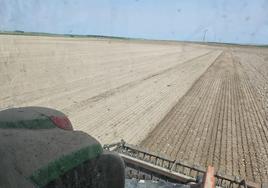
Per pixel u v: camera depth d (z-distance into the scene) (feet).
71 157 5.74
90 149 6.14
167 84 83.10
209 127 47.09
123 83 77.92
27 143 5.85
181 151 36.70
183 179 15.16
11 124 6.91
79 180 5.95
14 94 53.67
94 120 45.44
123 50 174.50
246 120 52.65
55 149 5.78
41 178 5.29
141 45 239.50
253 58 206.18
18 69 74.43
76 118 45.55
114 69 100.48
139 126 44.73
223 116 54.24
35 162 5.40
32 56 95.61
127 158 16.40
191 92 74.43
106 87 70.03
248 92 79.61
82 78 77.61
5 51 94.73
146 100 61.57
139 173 16.12
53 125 7.29
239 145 40.16
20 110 7.80
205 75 107.86
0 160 5.30
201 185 9.99
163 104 59.77
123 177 7.01
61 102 53.11
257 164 34.45
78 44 164.35
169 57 167.63
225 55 217.77
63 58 104.88
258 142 41.83
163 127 45.27
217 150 37.86
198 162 33.86
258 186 14.88
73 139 6.31
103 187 6.58
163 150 36.52
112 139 38.50
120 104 56.13
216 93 75.41
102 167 6.51
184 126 46.57
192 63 146.41
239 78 105.70
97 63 108.68
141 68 111.65
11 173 5.13
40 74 73.67
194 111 56.13
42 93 57.26
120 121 46.09
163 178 15.70
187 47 273.33
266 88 87.04
